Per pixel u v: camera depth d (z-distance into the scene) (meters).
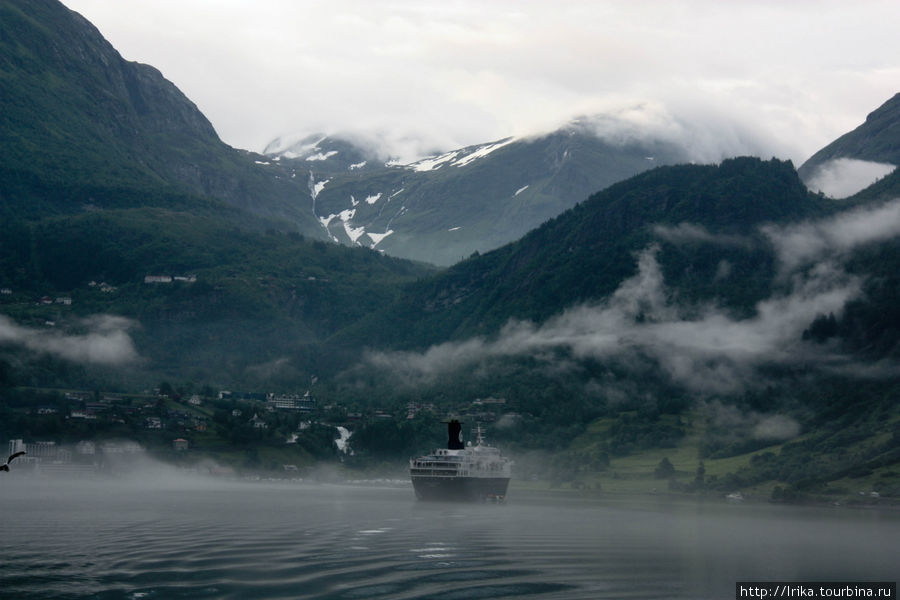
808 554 176.38
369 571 141.88
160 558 150.50
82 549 160.25
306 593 125.12
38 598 120.62
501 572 145.00
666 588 137.50
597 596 130.12
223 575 136.12
